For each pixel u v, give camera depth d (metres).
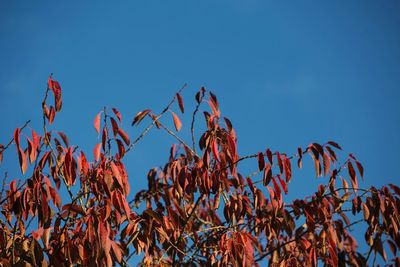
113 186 3.94
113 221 4.35
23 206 3.91
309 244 4.64
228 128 4.43
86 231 3.88
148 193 5.17
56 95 4.31
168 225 4.35
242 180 4.56
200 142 4.33
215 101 4.50
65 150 4.02
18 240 4.21
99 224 3.79
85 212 3.89
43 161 3.99
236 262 4.12
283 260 4.67
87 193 4.15
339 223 4.86
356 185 4.67
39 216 3.83
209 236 4.78
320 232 4.76
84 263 3.83
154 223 4.25
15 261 4.05
